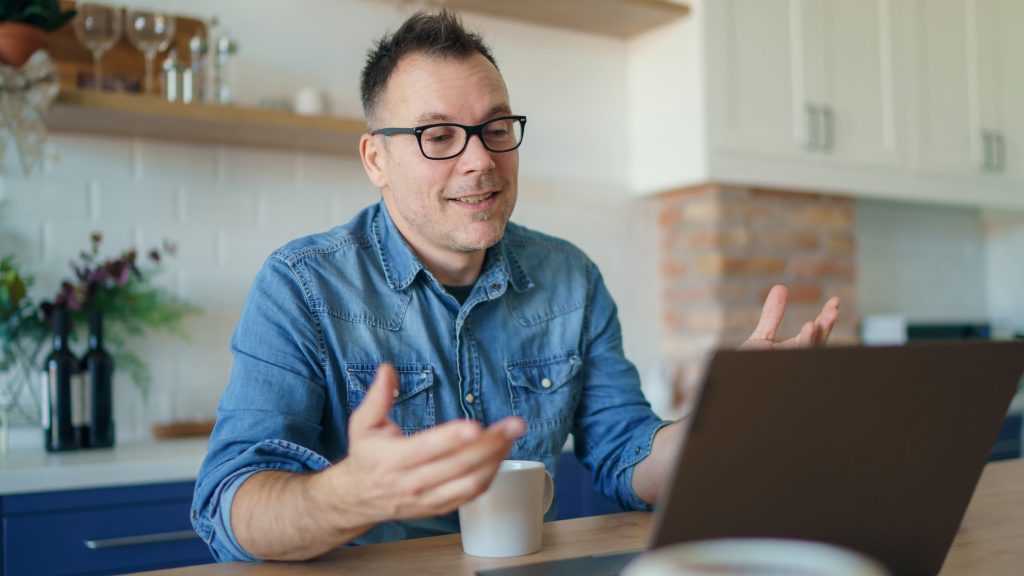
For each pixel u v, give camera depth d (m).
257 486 1.00
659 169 3.22
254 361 1.23
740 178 3.13
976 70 3.80
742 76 3.16
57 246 2.38
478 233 1.35
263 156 2.66
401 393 1.34
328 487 0.86
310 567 0.92
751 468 0.68
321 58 2.76
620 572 0.83
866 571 0.38
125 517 1.96
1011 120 3.90
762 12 3.22
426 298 1.41
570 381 1.48
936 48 3.69
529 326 1.48
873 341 3.76
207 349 2.55
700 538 0.69
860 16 3.47
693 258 3.26
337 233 1.42
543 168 3.15
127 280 2.41
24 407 2.31
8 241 2.33
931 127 3.65
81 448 2.20
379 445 0.78
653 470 1.31
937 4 3.71
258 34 2.67
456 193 1.34
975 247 4.40
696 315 3.25
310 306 1.31
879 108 3.50
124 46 2.49
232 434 1.18
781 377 0.67
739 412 0.66
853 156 3.41
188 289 2.53
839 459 0.72
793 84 3.27
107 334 2.42
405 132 1.35
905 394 0.73
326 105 2.63
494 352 1.44
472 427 0.74
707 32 3.09
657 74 3.23
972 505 1.18
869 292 4.05
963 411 0.77
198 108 2.32
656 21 3.16
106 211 2.44
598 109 3.27
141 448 2.23
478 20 3.04
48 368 2.18
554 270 1.55
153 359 2.48
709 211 3.20
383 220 1.46
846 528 0.75
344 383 1.31
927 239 4.26
